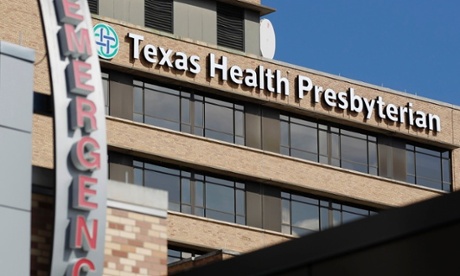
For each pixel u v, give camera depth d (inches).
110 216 1099.3
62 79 1141.1
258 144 2933.1
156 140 2760.8
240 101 2942.9
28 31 2623.0
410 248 829.2
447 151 3189.0
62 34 1168.8
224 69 2901.1
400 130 3102.9
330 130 3053.6
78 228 1059.9
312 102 3002.0
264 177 2891.2
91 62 1162.6
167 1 2987.2
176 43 2851.9
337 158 3038.9
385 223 840.9
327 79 3036.4
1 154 1033.5
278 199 2933.1
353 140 3078.2
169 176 2790.4
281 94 2965.1
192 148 2807.6
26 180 1040.2
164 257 1119.0
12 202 1027.3
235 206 2869.1
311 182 2955.2
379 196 3036.4
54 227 1053.2
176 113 2842.0
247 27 3078.2
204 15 3026.6
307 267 887.1
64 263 1051.3
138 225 1112.2
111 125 2709.2
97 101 1141.1
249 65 2942.9
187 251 2758.4
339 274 866.1
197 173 2837.1
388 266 839.1
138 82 2810.0
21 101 1056.2
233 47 3041.3
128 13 2918.3
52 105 1124.5
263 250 914.7
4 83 1051.3
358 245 853.2
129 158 2738.7
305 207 2970.0
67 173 1083.3
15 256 1016.2
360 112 3061.0
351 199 3002.0
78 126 1112.2
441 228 815.7
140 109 2795.3
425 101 3157.0
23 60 1067.3
